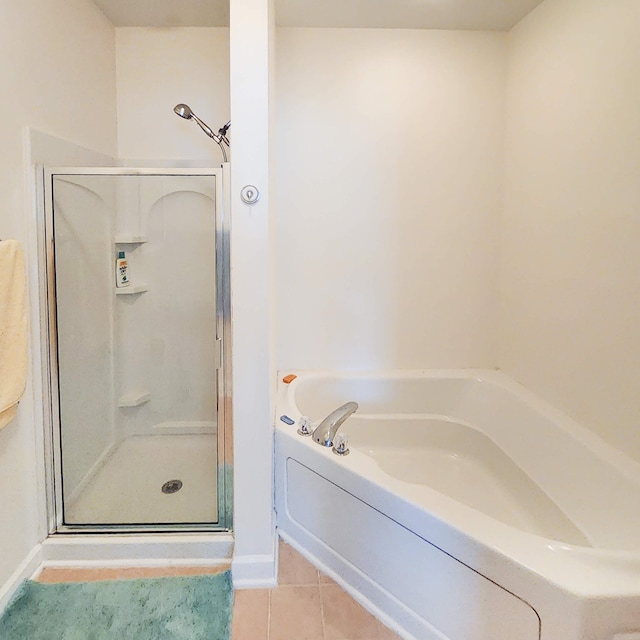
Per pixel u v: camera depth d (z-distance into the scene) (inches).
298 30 91.6
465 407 94.7
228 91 94.5
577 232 71.6
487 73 94.0
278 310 98.0
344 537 63.5
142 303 84.0
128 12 87.0
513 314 93.4
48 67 68.4
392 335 99.7
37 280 65.9
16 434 62.1
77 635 55.3
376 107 93.7
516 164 91.0
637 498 56.1
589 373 69.3
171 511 73.9
